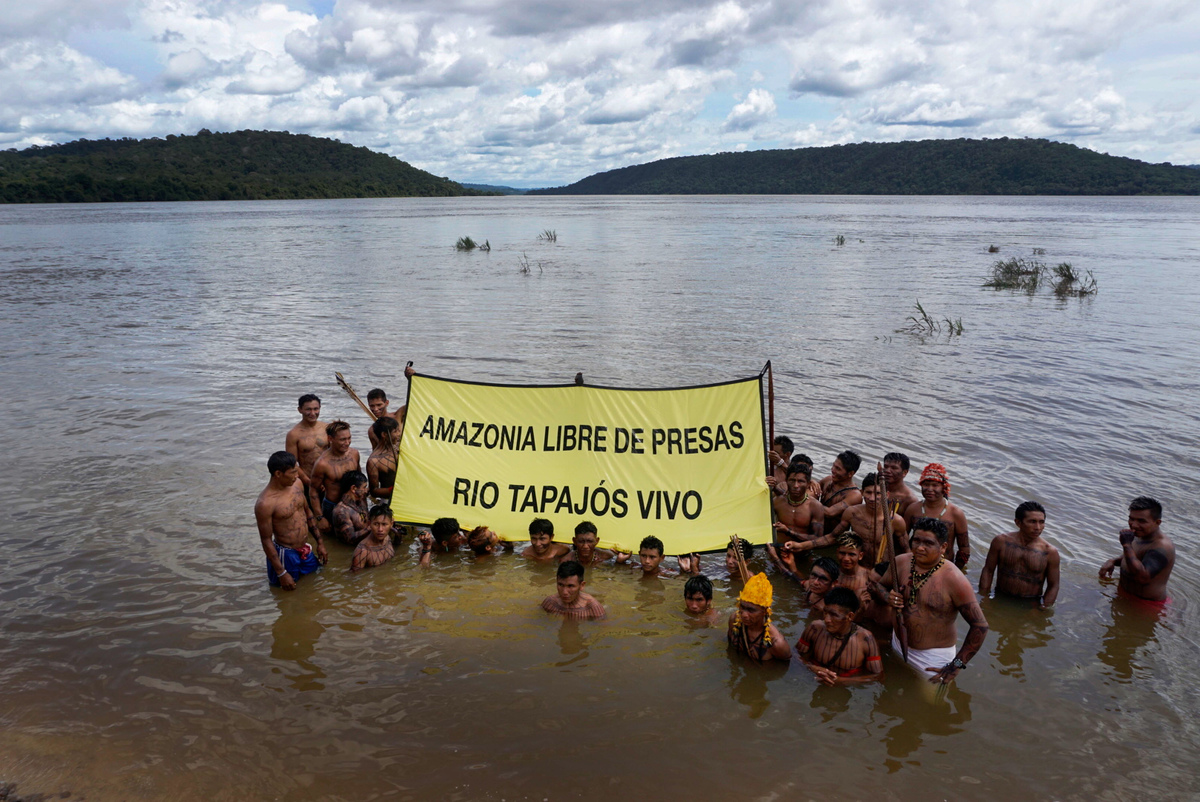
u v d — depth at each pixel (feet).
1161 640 25.02
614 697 21.99
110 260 149.38
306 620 25.95
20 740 19.75
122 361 62.44
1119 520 33.30
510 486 33.19
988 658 24.13
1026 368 59.77
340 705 21.42
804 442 42.78
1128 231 238.48
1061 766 19.36
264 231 247.50
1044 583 28.63
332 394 52.90
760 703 21.83
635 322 80.64
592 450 33.30
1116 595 27.71
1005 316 83.66
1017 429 44.98
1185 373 57.62
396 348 67.67
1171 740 20.34
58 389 53.62
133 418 47.09
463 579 29.37
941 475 29.27
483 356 64.49
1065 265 106.93
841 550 26.84
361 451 41.68
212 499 35.14
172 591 27.48
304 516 28.91
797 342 70.18
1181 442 42.65
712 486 32.48
